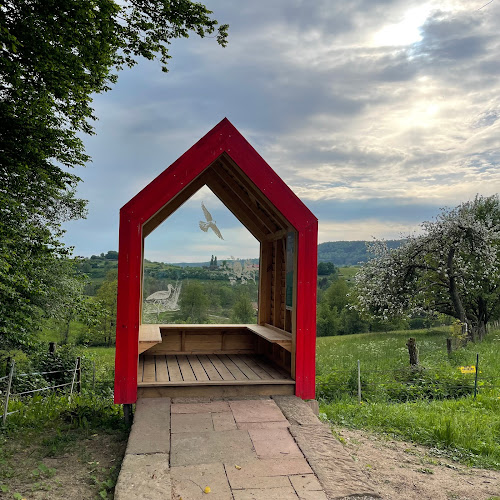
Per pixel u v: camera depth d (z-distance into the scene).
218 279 8.27
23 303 11.31
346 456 3.66
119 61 10.02
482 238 19.66
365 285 22.23
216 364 6.48
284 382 5.29
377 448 5.31
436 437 5.66
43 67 8.99
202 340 7.57
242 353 7.61
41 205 12.18
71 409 5.91
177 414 4.47
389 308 21.47
